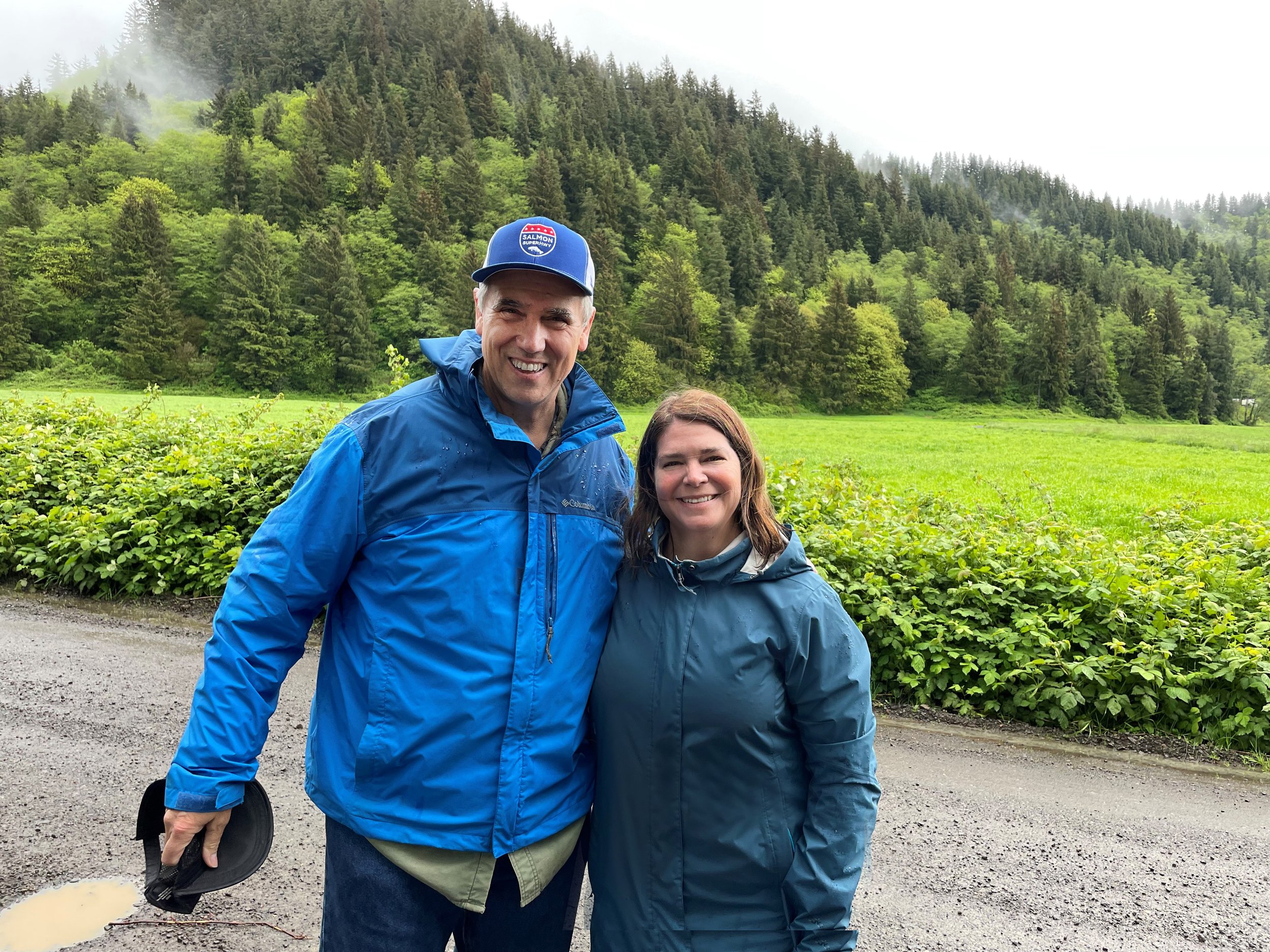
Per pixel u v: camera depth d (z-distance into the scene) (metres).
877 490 8.91
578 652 1.77
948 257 147.12
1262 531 7.31
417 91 167.38
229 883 1.64
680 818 1.79
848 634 1.78
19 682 5.09
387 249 109.88
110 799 3.73
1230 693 4.94
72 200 110.50
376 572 1.69
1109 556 6.24
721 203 156.12
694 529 1.82
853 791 1.74
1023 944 2.96
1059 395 111.19
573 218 132.00
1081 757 4.64
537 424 1.85
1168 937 3.04
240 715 1.59
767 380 106.62
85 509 7.61
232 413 11.31
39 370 85.00
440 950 1.72
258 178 124.06
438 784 1.62
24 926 2.85
